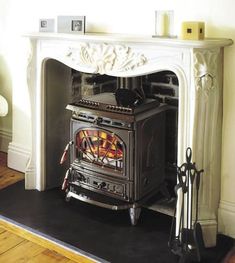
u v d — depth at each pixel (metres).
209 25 2.46
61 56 2.85
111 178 2.72
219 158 2.53
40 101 3.06
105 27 2.91
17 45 3.38
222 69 2.42
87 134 2.78
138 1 2.72
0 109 3.60
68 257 2.36
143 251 2.39
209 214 2.48
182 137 2.40
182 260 2.25
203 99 2.29
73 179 2.94
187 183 2.30
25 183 3.20
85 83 3.23
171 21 2.51
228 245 2.48
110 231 2.60
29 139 3.46
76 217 2.77
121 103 2.67
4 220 2.74
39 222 2.70
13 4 3.37
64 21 2.83
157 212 2.85
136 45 2.46
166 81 2.85
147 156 2.73
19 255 2.37
